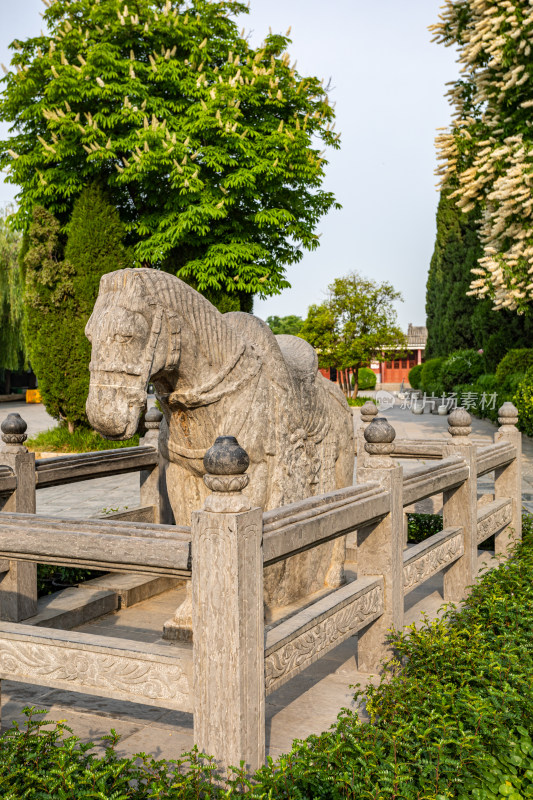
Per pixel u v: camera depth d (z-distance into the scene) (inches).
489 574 150.9
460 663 104.3
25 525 88.6
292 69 535.5
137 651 79.7
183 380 117.7
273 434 130.4
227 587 72.3
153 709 113.2
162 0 526.3
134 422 106.9
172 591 179.6
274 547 82.3
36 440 504.7
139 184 519.8
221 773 73.2
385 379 1856.5
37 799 71.7
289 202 538.3
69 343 481.4
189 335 116.0
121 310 106.8
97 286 478.3
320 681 121.0
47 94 487.2
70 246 481.1
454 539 157.1
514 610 125.1
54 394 490.3
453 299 1019.9
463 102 410.0
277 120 529.7
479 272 381.1
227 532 72.2
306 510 93.0
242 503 73.9
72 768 72.7
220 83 499.8
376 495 113.4
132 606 165.6
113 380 106.3
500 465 192.9
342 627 102.6
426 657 105.3
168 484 132.1
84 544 83.4
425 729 83.4
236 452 74.0
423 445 197.9
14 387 1441.9
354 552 199.0
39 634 86.5
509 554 196.4
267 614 134.8
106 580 172.1
